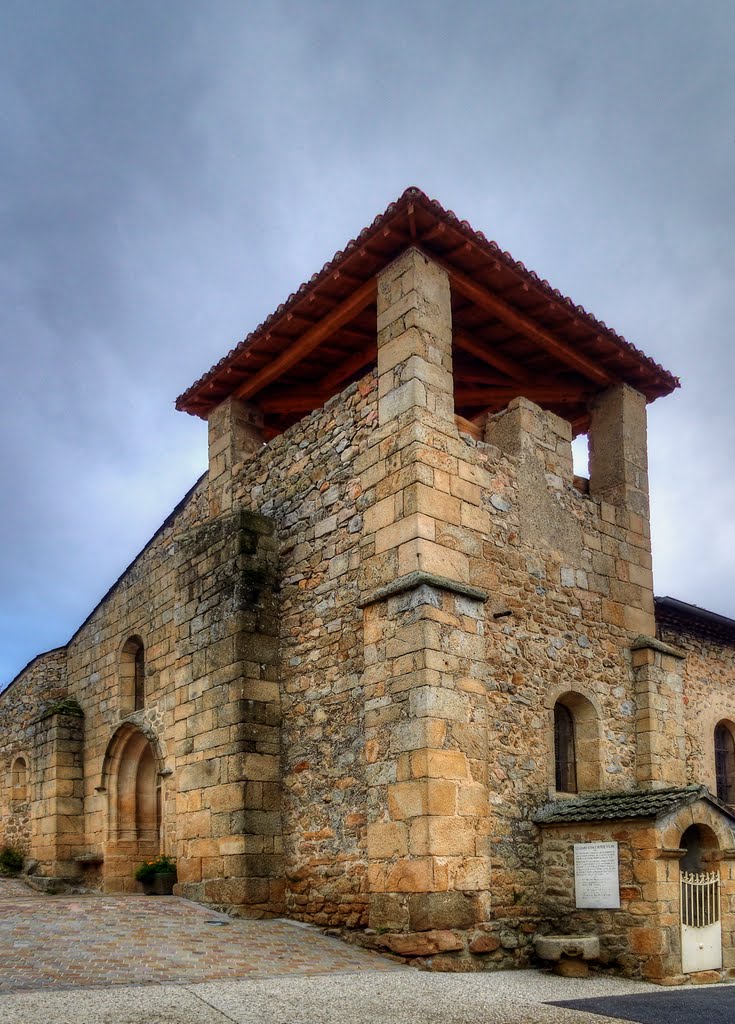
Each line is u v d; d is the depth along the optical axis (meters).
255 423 15.09
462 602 10.73
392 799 10.11
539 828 11.05
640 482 14.32
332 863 11.12
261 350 13.72
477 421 14.67
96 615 19.08
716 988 9.47
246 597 12.56
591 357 13.93
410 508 10.81
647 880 10.02
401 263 11.70
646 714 12.94
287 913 11.55
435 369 11.45
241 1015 7.06
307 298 12.52
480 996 8.24
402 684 10.32
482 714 10.55
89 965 8.51
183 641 13.53
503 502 11.95
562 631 12.27
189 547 13.82
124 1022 6.71
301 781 11.82
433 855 9.58
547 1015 7.59
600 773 12.11
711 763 15.41
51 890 17.17
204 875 12.10
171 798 15.12
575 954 9.75
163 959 8.91
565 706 12.50
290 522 13.03
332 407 12.66
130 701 17.66
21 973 8.07
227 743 12.16
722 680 16.17
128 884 16.55
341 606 11.78
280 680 12.54
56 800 17.98
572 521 13.01
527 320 12.97
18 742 21.17
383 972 9.07
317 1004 7.56
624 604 13.43
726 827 10.95
